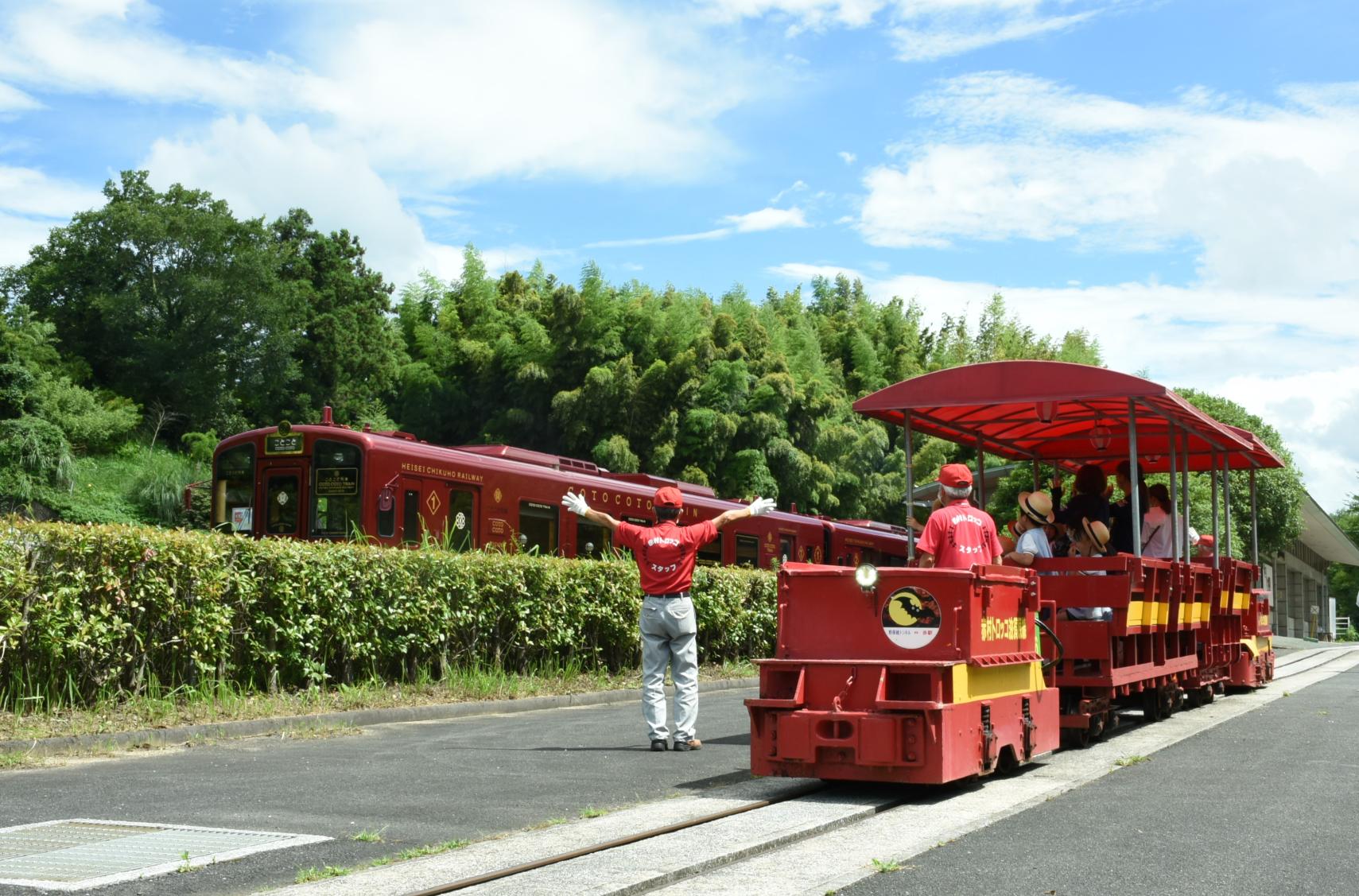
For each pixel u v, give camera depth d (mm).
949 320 62125
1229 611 15461
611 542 22938
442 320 46812
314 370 56875
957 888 5379
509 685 14328
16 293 56344
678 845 6184
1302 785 8281
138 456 46031
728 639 19703
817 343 49000
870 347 52531
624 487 23500
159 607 10836
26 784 7973
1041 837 6477
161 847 6094
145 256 54969
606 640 16875
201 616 11156
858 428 45000
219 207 56312
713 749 10398
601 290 41062
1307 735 11352
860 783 8391
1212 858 5977
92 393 47875
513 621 15195
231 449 19516
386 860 5824
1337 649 34031
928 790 8125
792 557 28125
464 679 14055
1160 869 5742
